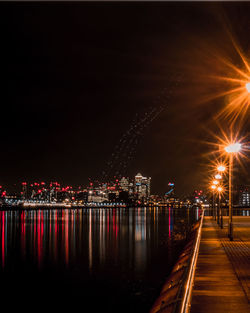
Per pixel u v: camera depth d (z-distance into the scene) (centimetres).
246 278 1352
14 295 2670
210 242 2453
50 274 3338
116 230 8256
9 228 9050
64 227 9375
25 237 6688
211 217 6178
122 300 2481
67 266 3697
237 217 5800
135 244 5450
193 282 1280
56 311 2281
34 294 2678
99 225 10100
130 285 2861
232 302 1048
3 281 3081
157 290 2700
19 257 4300
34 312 2286
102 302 2445
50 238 6488
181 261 1884
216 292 1156
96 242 5791
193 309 983
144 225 9919
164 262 3819
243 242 2441
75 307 2372
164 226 9412
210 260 1739
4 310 2334
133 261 3916
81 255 4403
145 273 3281
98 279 3097
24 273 3391
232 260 1739
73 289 2802
